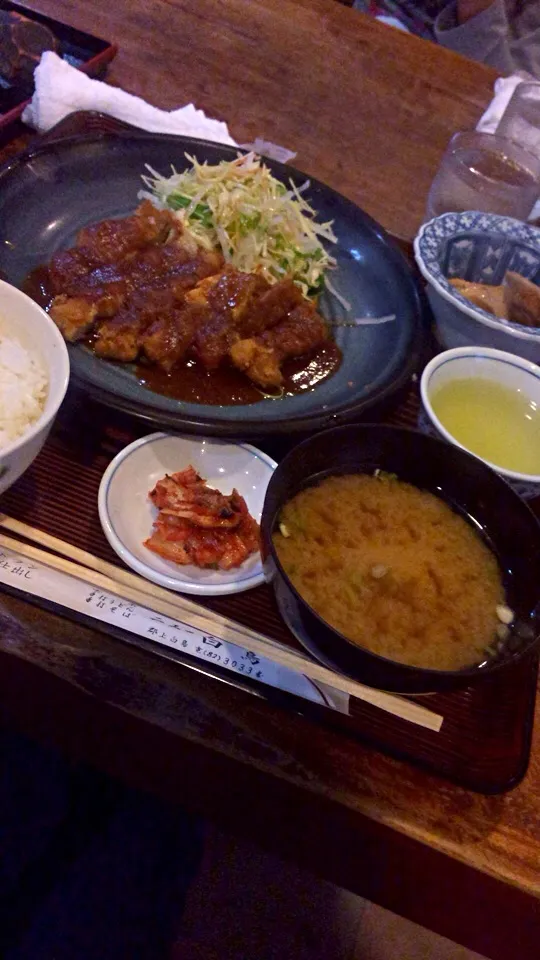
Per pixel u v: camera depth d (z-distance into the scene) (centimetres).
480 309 50
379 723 37
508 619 36
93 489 42
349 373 53
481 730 38
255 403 49
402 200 67
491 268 57
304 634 35
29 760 52
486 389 48
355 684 37
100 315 49
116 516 40
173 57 71
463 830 35
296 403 50
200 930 60
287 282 54
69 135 58
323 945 62
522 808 36
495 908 35
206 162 62
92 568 39
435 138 74
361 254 60
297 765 35
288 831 38
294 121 70
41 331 39
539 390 48
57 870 50
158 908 52
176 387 49
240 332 52
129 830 53
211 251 58
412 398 51
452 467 39
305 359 53
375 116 74
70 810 52
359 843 36
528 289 53
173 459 44
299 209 61
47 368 39
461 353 48
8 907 48
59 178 55
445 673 31
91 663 36
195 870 55
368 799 34
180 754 37
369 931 64
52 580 37
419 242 52
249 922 62
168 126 63
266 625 39
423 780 35
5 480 36
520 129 73
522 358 50
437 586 37
